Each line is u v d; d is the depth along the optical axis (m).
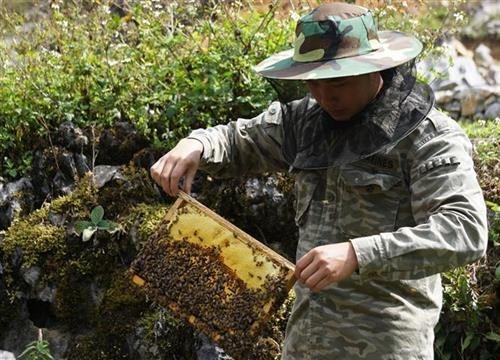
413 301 2.60
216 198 3.94
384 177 2.53
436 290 2.66
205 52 4.20
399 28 4.46
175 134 4.05
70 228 3.91
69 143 4.08
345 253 2.29
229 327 2.57
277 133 2.86
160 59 4.32
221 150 2.89
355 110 2.52
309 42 2.51
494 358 3.63
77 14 4.55
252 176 3.93
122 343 3.75
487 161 4.06
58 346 3.81
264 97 4.04
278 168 2.94
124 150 4.09
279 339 3.57
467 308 3.62
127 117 4.13
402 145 2.52
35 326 3.90
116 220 3.92
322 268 2.27
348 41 2.49
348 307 2.57
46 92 4.20
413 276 2.33
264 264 2.56
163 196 4.02
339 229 2.61
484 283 3.71
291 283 2.50
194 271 2.66
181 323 3.67
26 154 4.13
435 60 4.91
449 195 2.40
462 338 3.63
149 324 3.71
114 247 3.86
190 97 4.04
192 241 2.69
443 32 4.86
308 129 2.64
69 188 4.05
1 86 4.27
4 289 3.90
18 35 4.61
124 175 3.99
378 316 2.55
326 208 2.64
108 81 4.17
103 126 4.11
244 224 3.96
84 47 4.34
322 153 2.58
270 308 2.52
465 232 2.33
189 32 4.42
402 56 2.48
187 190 2.81
